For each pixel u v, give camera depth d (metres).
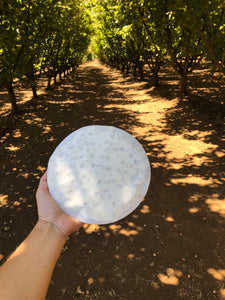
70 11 6.27
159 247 2.21
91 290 1.88
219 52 3.58
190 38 5.73
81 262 2.14
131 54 12.67
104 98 8.93
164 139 4.58
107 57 25.38
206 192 2.86
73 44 13.78
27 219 2.68
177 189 2.99
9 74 4.27
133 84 11.62
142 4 5.42
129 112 6.68
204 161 3.56
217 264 1.98
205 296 1.75
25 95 10.23
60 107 7.64
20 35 4.36
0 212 2.81
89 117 6.45
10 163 4.00
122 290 1.86
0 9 3.81
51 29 5.49
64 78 16.52
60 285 1.94
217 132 4.51
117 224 2.54
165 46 6.62
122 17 6.05
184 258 2.07
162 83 10.38
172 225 2.45
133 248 2.23
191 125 5.07
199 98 6.84
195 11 3.51
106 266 2.08
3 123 6.17
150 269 2.01
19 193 3.15
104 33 14.58
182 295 1.78
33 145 4.70
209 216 2.50
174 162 3.66
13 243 2.38
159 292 1.82
